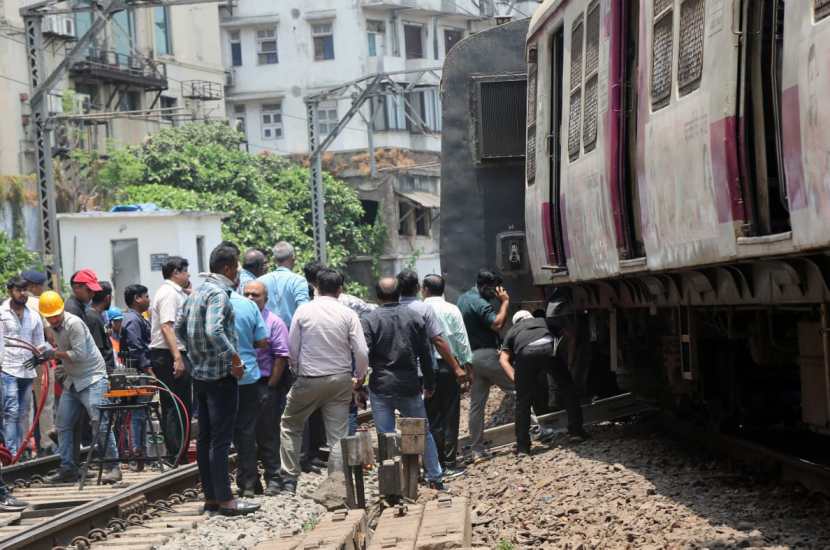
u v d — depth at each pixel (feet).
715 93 25.89
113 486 40.88
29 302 48.73
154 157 141.90
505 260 51.11
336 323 37.50
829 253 22.93
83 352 41.16
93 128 140.97
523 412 43.04
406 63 192.24
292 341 37.73
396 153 184.75
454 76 52.16
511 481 37.76
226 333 34.24
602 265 36.63
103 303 46.65
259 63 191.52
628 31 34.01
